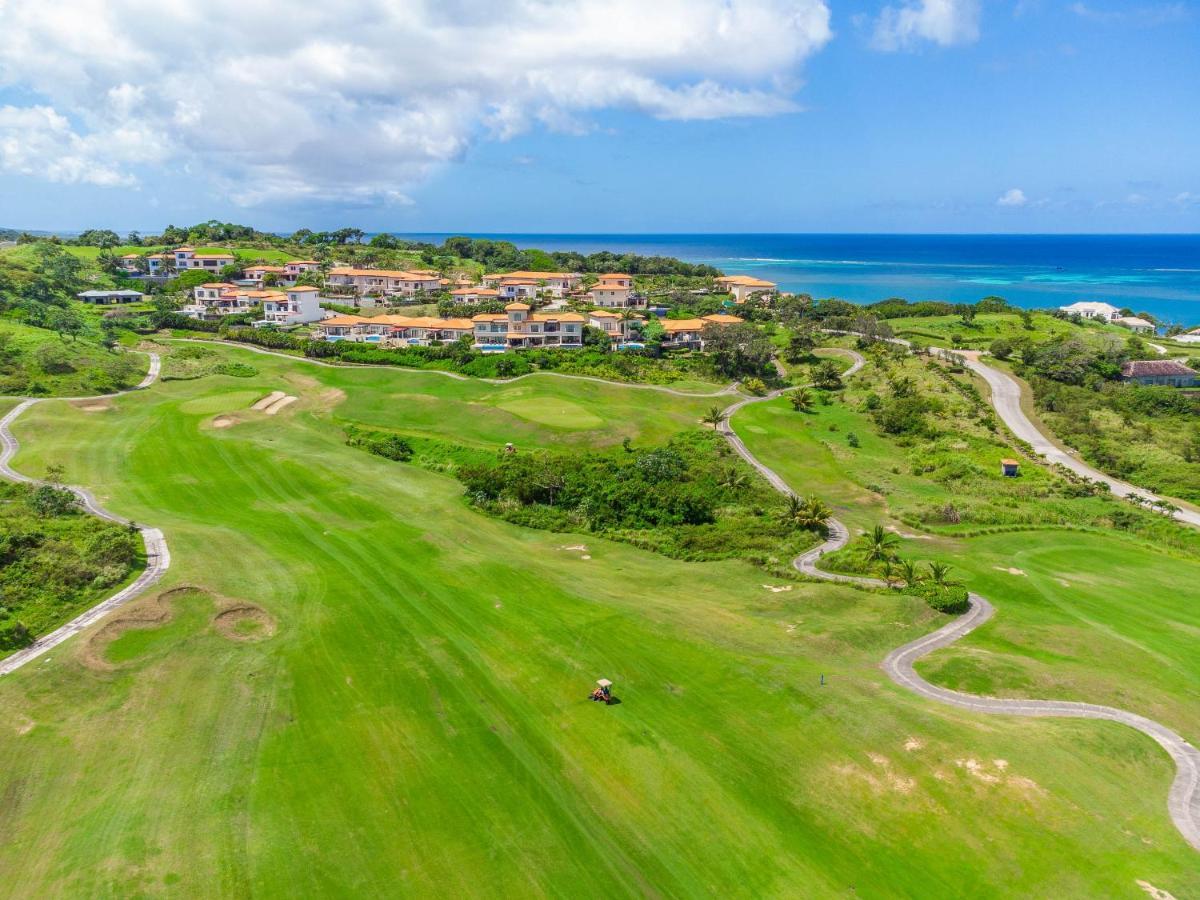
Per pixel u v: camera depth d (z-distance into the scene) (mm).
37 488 58062
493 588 49688
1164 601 53031
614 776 32562
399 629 43188
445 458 80438
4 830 27938
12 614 39281
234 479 67000
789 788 32062
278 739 33719
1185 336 170875
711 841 29250
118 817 28719
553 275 183375
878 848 28906
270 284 174250
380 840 28500
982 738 34531
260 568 48656
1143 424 103812
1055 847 28562
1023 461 89062
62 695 34438
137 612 40625
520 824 29688
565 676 39781
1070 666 42906
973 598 52781
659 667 41094
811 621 48344
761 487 74562
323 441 80438
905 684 41000
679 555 60219
